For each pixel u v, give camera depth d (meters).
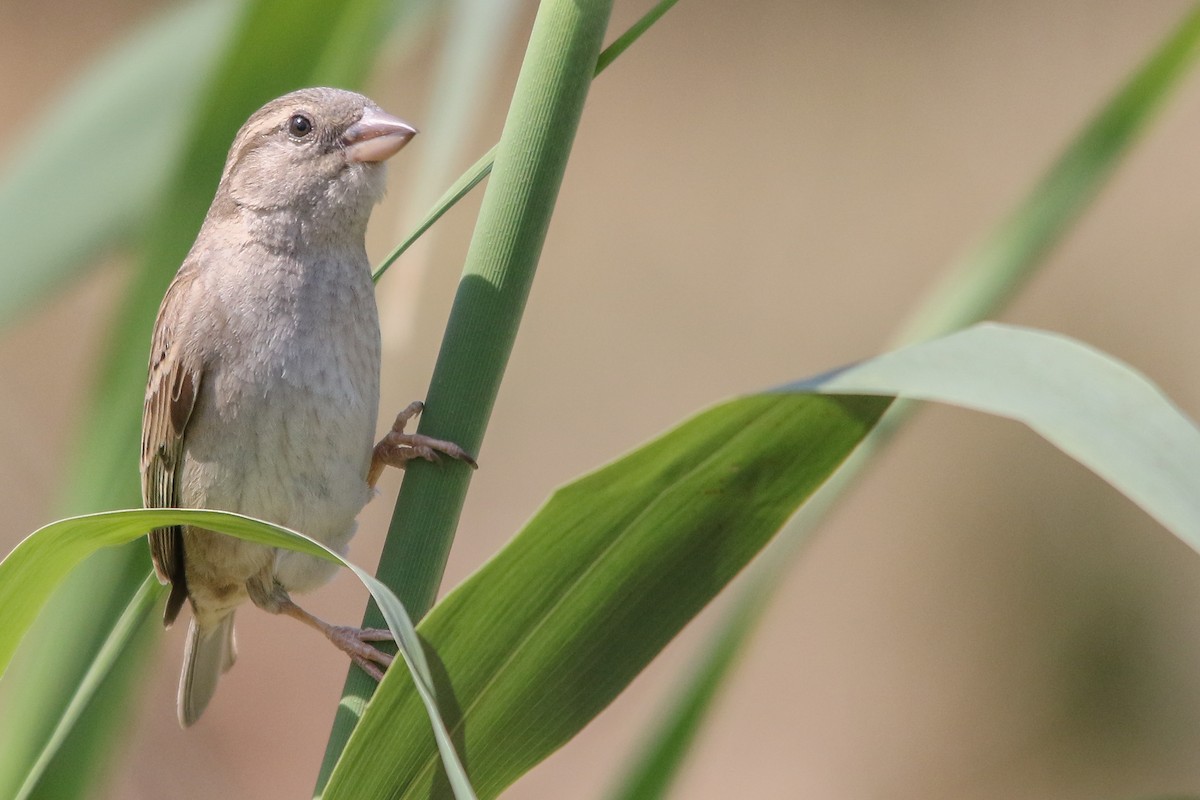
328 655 4.46
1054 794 4.33
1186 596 4.64
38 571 3.59
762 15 7.13
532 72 3.61
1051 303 5.44
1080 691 4.57
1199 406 5.08
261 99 3.65
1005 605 4.78
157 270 3.65
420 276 3.62
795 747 4.47
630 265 6.02
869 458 3.62
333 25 3.65
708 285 5.97
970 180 6.19
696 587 3.59
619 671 3.60
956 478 5.11
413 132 3.71
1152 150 5.94
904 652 4.73
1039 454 5.10
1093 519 4.88
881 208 6.18
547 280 5.97
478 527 5.06
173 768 4.01
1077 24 6.85
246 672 4.37
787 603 4.89
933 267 5.90
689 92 6.78
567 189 6.35
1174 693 4.47
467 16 3.61
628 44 3.61
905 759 4.43
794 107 6.66
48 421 4.78
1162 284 5.44
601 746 4.21
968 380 3.34
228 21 3.65
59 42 6.39
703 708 3.62
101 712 3.64
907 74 6.75
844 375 3.53
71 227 3.65
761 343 5.72
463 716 3.59
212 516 3.58
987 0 7.08
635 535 3.59
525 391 5.54
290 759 4.14
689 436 3.58
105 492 3.66
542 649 3.59
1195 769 4.32
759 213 6.22
